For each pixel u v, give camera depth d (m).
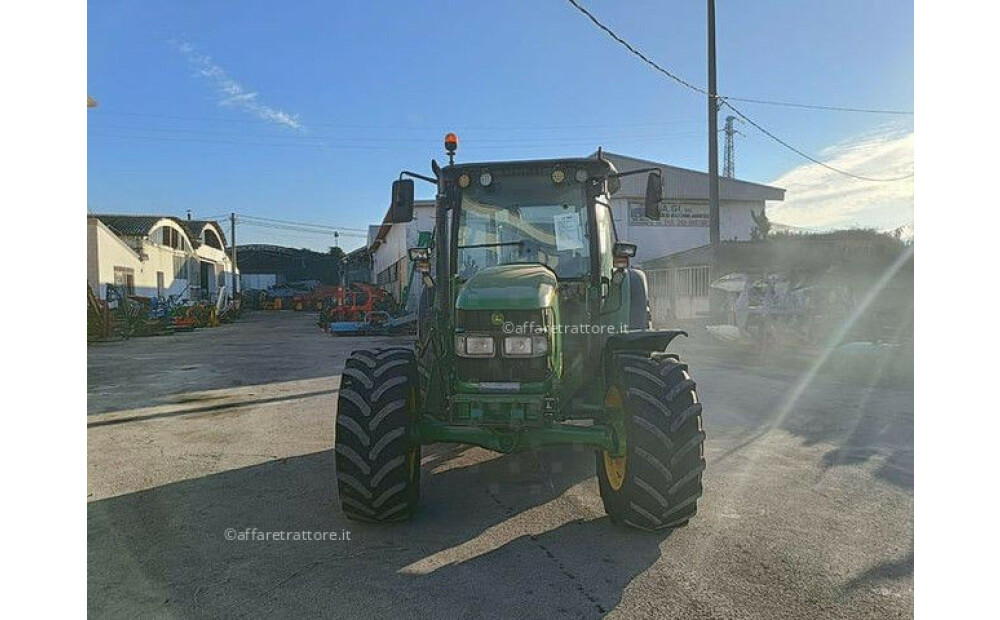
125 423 7.27
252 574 3.47
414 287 24.42
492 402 4.03
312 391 9.38
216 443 6.34
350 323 21.66
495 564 3.54
